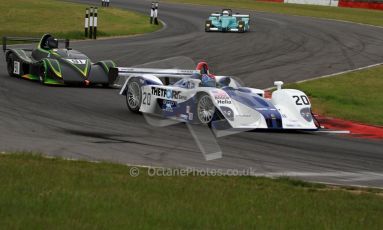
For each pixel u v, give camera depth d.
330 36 107.62
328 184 28.30
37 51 61.34
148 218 19.69
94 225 18.45
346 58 84.06
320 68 75.75
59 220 18.70
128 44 96.62
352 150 37.78
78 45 94.44
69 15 136.12
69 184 23.61
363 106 54.19
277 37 106.12
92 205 20.62
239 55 85.62
